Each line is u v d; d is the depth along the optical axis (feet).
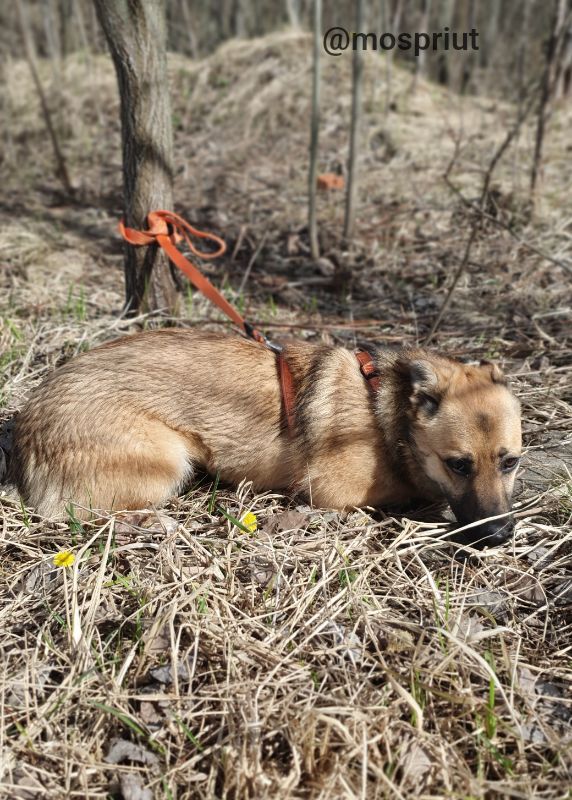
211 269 6.32
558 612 2.93
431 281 6.01
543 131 6.65
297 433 3.46
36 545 3.20
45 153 10.04
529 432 3.99
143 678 2.58
